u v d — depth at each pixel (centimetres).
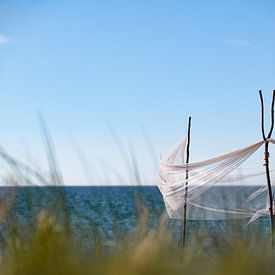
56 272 305
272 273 328
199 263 344
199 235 385
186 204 1399
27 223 374
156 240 372
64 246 336
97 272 306
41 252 321
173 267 330
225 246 366
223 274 320
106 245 358
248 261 334
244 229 390
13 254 340
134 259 317
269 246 371
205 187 1385
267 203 1403
